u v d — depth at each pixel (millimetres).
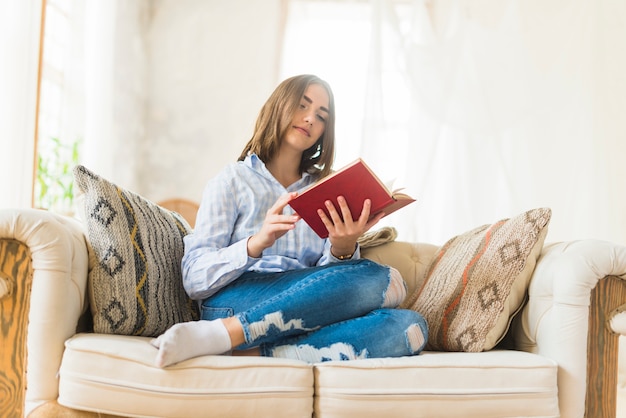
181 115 5277
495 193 3080
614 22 2996
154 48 5312
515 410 1373
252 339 1403
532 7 3094
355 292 1468
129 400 1285
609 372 1484
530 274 1636
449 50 3141
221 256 1545
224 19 5312
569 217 2980
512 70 3098
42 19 2873
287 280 1536
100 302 1472
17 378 1333
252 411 1301
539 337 1540
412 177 3111
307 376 1341
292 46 4805
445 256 1861
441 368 1365
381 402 1327
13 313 1340
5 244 1346
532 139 3055
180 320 1657
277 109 1816
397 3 3834
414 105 3152
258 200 1718
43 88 3797
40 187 3639
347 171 1419
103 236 1501
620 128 2963
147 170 5242
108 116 4285
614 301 1495
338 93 4617
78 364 1297
